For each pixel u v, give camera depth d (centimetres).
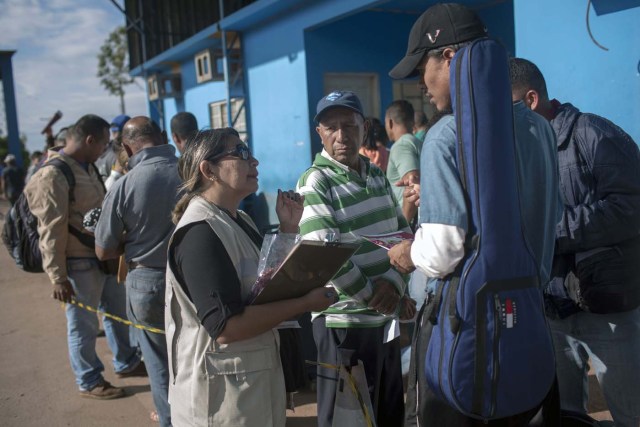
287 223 235
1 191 2502
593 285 237
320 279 192
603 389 257
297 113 782
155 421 390
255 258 200
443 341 178
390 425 291
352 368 274
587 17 382
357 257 268
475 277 172
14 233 421
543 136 194
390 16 798
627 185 227
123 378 467
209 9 1060
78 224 409
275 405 200
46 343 561
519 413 182
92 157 416
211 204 201
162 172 313
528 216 187
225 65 884
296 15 755
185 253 187
